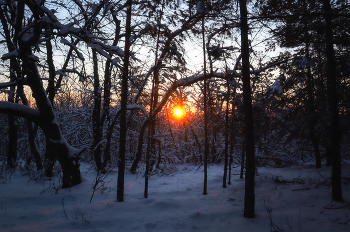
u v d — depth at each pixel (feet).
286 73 30.63
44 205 22.11
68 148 28.27
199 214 19.39
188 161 58.75
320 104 31.07
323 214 17.83
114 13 23.47
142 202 22.95
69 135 53.31
